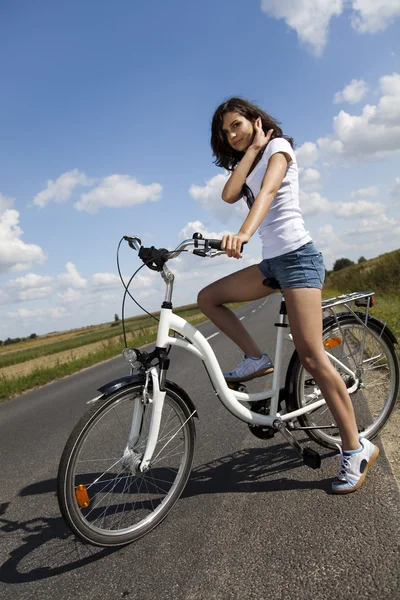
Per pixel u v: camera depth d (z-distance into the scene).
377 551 1.86
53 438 4.61
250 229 2.14
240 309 29.36
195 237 2.23
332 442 2.92
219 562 1.97
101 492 2.36
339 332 2.87
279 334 2.69
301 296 2.36
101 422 2.33
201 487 2.75
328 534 2.04
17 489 3.27
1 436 5.06
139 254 2.39
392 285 14.89
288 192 2.39
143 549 2.19
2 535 2.57
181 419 2.50
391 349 3.00
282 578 1.80
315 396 2.85
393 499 2.23
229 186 2.45
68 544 2.37
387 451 2.81
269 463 2.95
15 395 8.50
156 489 2.52
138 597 1.84
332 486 2.40
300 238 2.36
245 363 2.70
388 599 1.59
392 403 3.02
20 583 2.07
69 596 1.92
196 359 7.94
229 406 2.57
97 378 8.81
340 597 1.64
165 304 2.40
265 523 2.22
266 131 2.58
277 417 2.69
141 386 2.32
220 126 2.61
